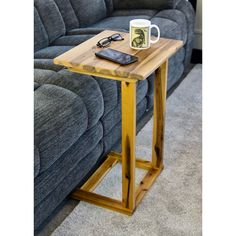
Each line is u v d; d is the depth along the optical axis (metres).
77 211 1.79
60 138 1.58
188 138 2.33
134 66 1.51
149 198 1.86
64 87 1.80
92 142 1.88
